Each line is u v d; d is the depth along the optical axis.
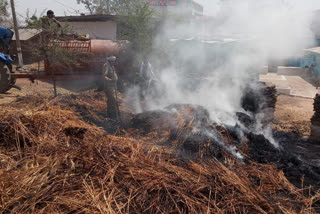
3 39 7.46
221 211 2.69
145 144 4.16
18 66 11.34
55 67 8.40
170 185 3.01
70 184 2.94
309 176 3.71
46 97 6.73
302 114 8.25
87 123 4.84
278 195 3.17
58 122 4.18
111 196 2.79
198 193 2.92
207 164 3.64
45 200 2.69
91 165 3.28
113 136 4.24
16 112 4.18
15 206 2.58
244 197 2.92
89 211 2.58
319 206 3.02
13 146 3.69
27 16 6.96
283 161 4.08
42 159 3.36
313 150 4.99
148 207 2.72
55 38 7.09
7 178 2.93
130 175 3.15
